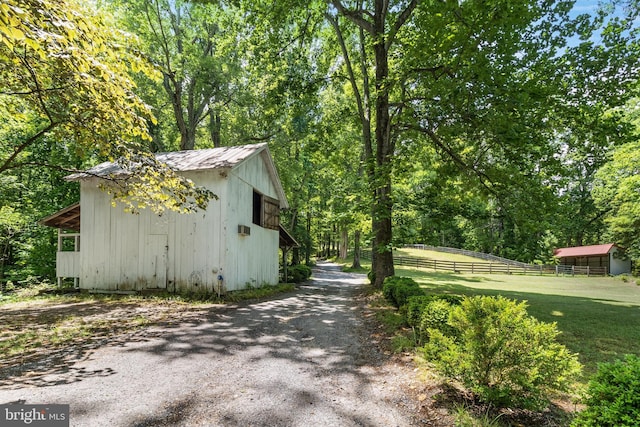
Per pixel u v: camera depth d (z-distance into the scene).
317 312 8.88
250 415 3.26
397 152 14.37
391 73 11.15
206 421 3.12
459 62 7.93
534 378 3.13
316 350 5.50
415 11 12.32
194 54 19.30
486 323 3.45
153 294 11.17
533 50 9.18
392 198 10.84
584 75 8.88
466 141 10.14
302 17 13.80
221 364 4.72
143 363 4.70
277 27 12.79
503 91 7.75
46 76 6.05
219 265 10.98
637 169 18.56
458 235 54.59
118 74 5.62
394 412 3.38
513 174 9.32
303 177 30.39
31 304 9.88
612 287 22.14
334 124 15.45
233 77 20.75
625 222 27.25
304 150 16.05
